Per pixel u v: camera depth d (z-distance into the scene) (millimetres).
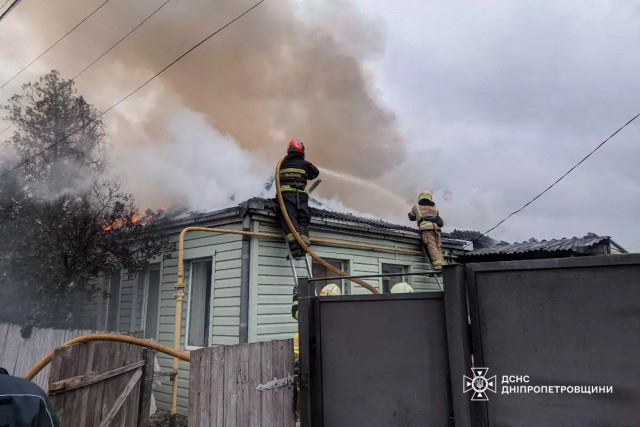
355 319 3938
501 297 3176
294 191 6840
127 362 4023
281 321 6691
